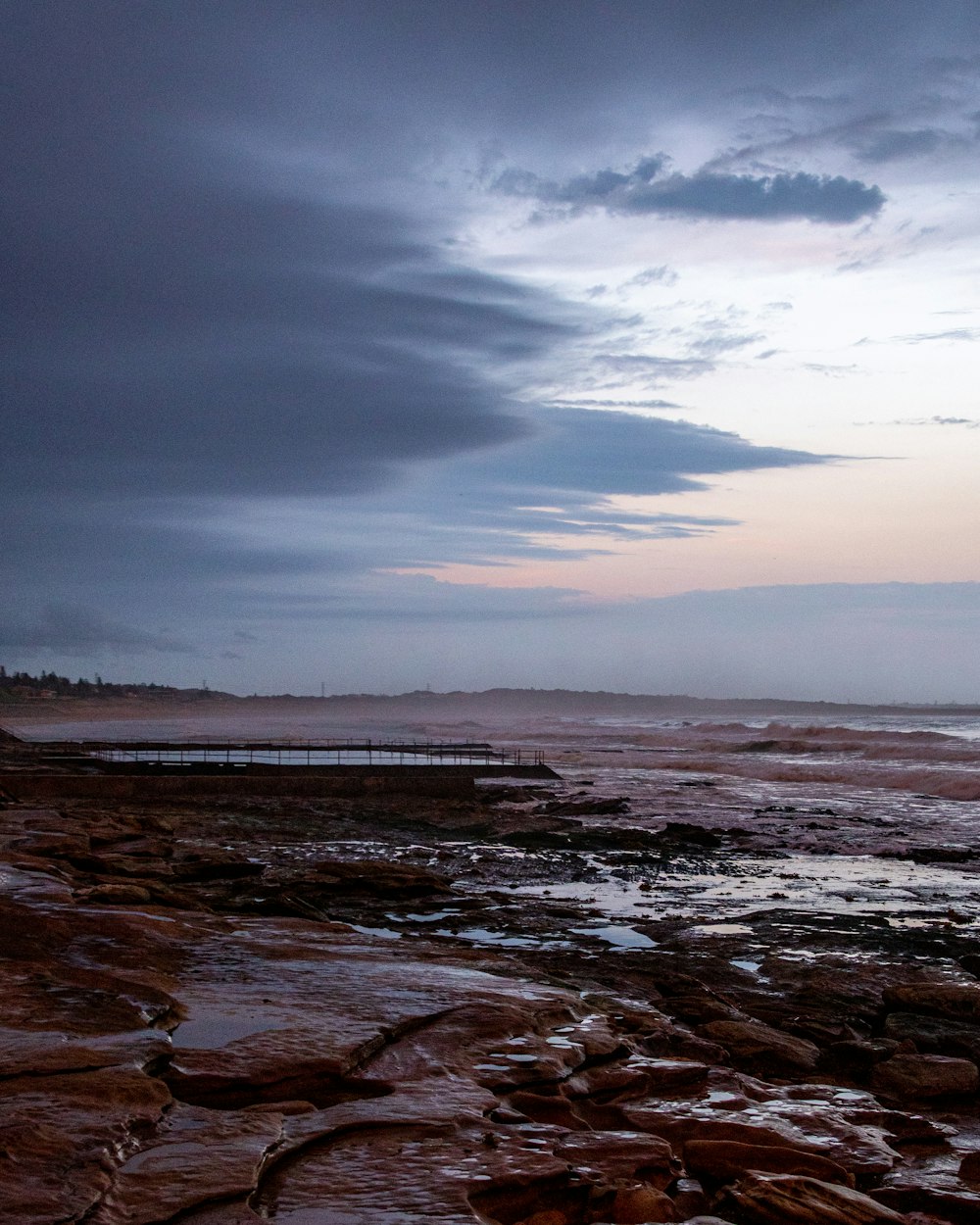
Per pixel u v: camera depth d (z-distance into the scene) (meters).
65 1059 5.87
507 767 45.50
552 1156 5.29
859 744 70.12
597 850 24.84
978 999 10.20
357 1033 7.06
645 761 60.84
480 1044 7.21
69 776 35.12
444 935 13.85
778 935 14.32
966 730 116.31
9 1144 4.78
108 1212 4.30
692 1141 5.89
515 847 25.00
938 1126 6.84
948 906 17.27
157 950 9.17
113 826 21.75
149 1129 5.25
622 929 14.67
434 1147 5.34
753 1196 5.14
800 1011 10.32
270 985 8.40
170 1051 6.34
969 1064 8.33
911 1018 9.89
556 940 13.73
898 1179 5.81
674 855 24.20
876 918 15.65
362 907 15.62
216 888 16.09
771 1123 6.39
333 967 9.20
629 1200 4.98
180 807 32.62
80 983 7.50
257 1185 4.75
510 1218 4.85
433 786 38.06
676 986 10.95
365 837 26.41
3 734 60.84
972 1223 5.48
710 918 15.70
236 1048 6.57
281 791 37.06
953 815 33.88
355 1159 5.15
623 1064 7.34
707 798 39.47
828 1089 7.40
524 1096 6.35
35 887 11.72
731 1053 8.68
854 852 25.09
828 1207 5.03
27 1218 4.13
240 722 173.38
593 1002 9.55
